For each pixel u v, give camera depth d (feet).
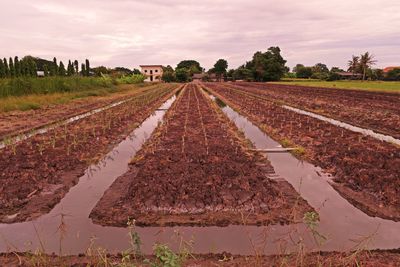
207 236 15.72
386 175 22.99
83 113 58.49
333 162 26.84
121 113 57.36
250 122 49.32
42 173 24.25
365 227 16.62
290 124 45.01
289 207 18.43
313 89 131.13
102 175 25.13
